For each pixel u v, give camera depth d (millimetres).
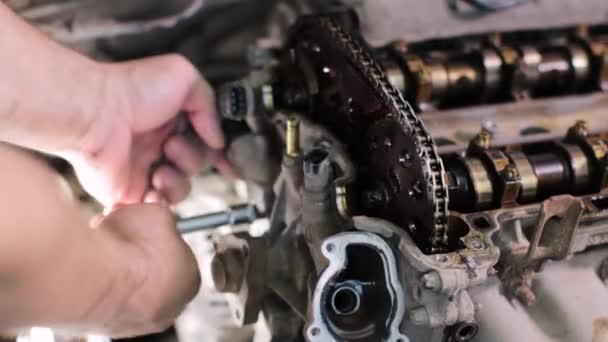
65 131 1979
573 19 2570
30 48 1827
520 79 2350
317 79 2191
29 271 1357
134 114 2236
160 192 2504
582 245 1888
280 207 2143
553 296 1920
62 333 1923
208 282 2527
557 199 1710
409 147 1703
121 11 2508
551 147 2098
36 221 1349
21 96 1781
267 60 2469
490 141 2070
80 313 1516
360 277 1805
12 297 1405
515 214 1857
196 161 2547
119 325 1678
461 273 1614
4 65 1746
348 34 2070
